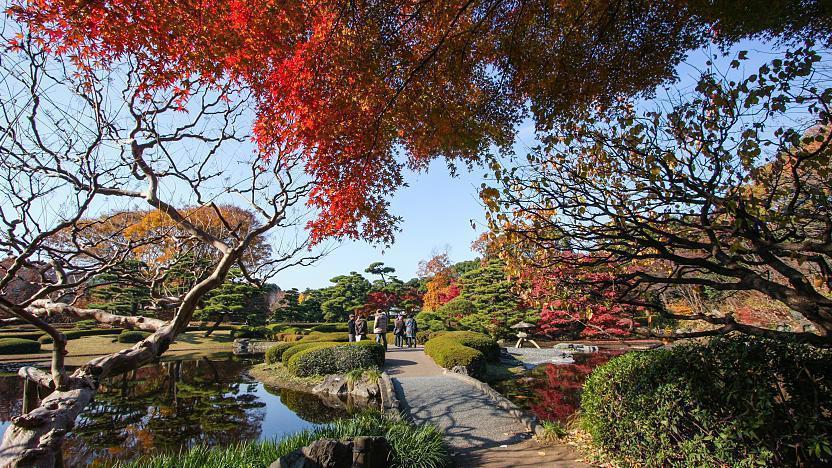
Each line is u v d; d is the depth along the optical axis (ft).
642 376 14.16
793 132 7.80
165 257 18.24
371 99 15.72
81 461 20.58
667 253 10.26
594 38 15.14
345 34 13.96
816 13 11.52
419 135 16.25
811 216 8.94
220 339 90.33
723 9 12.32
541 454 17.51
